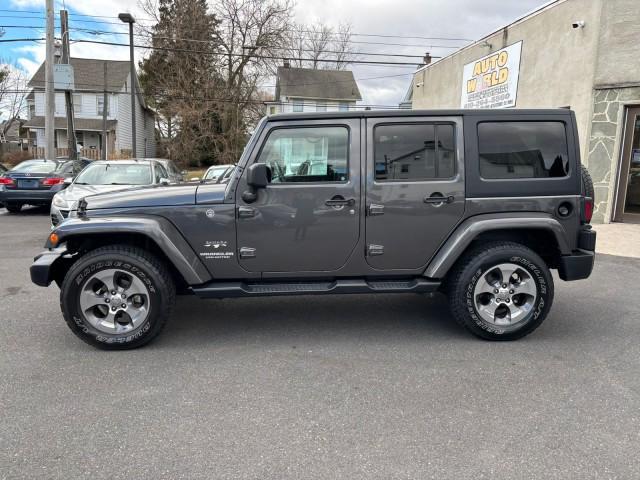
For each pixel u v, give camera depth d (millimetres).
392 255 3973
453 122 3918
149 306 3770
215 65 32562
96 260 3689
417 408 2945
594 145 9797
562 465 2395
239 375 3404
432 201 3906
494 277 4008
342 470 2359
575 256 4035
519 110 3963
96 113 36125
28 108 44406
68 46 21562
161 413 2883
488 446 2553
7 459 2436
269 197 3830
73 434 2656
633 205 9789
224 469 2365
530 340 4082
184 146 32062
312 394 3125
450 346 3951
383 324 4492
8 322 4500
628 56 9203
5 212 13047
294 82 49125
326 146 3877
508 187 3953
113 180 9281
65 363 3596
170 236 3756
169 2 34750
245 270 3918
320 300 5266
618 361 3652
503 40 12609
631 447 2539
